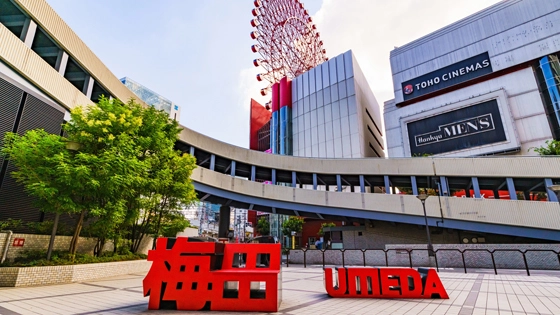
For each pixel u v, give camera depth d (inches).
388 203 1024.2
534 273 539.2
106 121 414.6
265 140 2910.9
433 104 1716.3
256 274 233.5
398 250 726.5
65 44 610.9
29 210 483.5
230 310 225.5
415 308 238.4
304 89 2188.7
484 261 676.1
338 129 1881.2
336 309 234.8
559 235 817.5
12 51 479.2
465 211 922.7
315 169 1191.6
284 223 2039.9
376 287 295.1
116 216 436.1
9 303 239.5
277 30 2603.3
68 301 253.9
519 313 221.3
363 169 1133.7
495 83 1528.1
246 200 1107.9
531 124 1379.2
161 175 554.3
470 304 254.8
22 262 383.9
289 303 262.1
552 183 882.8
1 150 399.9
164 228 633.0
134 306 239.5
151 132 562.6
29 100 512.7
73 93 625.3
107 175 393.7
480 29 1647.4
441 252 708.7
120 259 516.7
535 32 1469.0
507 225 870.4
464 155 1517.0
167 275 234.4
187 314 214.2
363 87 2085.4
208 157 1142.3
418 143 1708.9
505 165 939.3
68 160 375.9
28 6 523.8
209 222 3051.2
